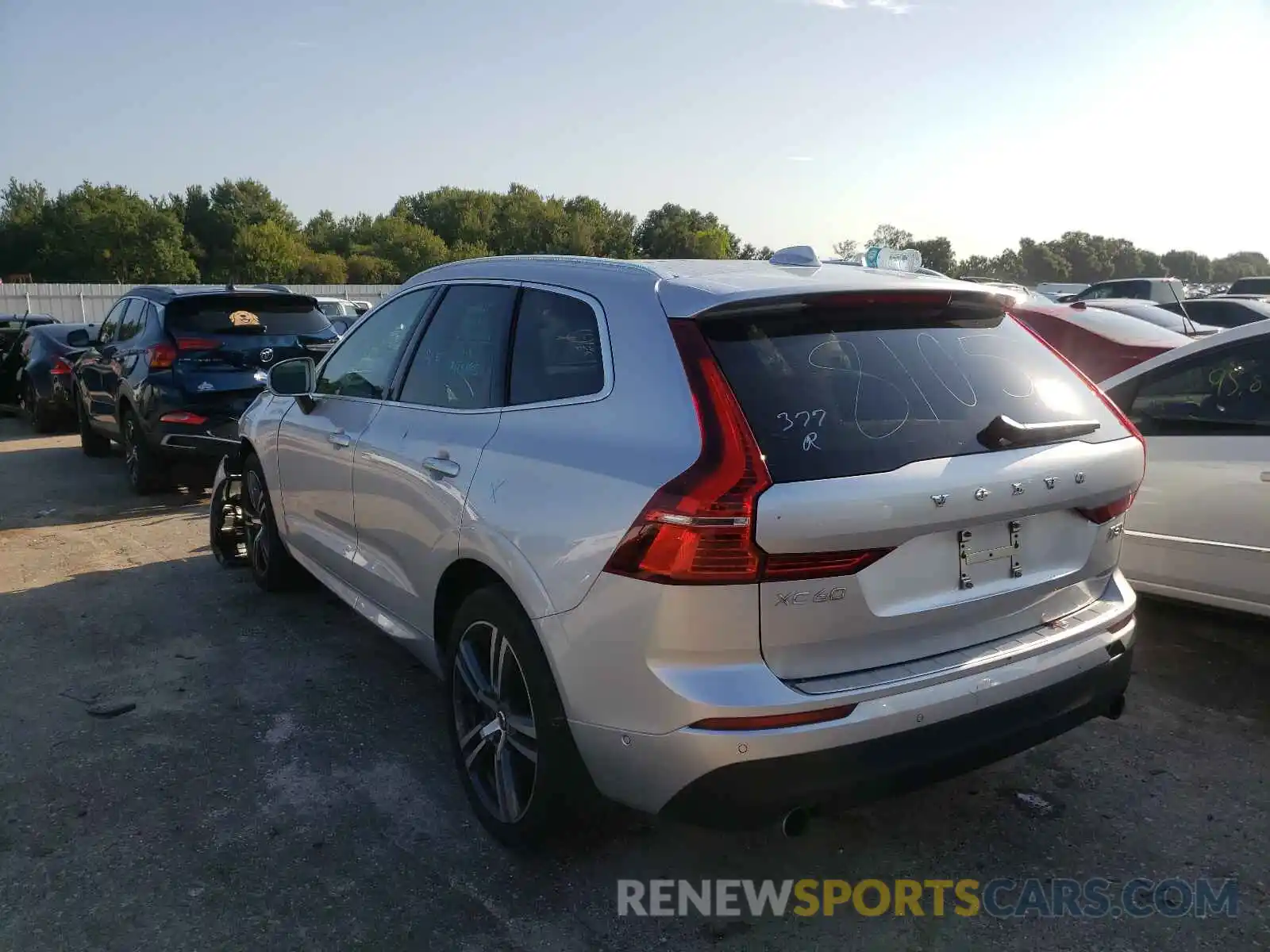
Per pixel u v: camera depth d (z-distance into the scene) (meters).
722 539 2.36
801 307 2.80
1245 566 4.37
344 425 4.25
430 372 3.77
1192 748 3.83
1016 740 2.72
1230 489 4.39
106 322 10.55
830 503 2.38
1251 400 4.42
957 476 2.56
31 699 4.33
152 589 5.89
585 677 2.63
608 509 2.58
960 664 2.63
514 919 2.84
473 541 3.07
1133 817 3.35
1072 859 3.12
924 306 3.04
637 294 2.89
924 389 2.76
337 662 4.75
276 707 4.25
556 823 2.94
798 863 3.12
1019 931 2.78
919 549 2.57
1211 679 4.48
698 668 2.43
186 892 2.95
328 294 47.00
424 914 2.85
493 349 3.41
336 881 3.01
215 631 5.18
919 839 3.25
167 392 8.27
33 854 3.14
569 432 2.88
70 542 7.12
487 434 3.22
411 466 3.54
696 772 2.44
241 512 6.07
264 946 2.71
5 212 86.25
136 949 2.70
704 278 2.90
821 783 2.42
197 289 9.09
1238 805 3.42
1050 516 2.87
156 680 4.54
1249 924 2.80
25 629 5.22
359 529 4.11
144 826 3.30
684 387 2.58
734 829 2.47
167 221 80.00
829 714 2.42
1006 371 2.99
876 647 2.55
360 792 3.53
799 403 2.55
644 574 2.45
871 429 2.56
